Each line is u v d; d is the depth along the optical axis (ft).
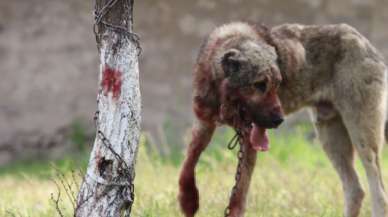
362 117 39.96
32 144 73.36
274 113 35.68
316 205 42.39
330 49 40.06
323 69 40.06
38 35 77.97
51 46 77.56
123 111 31.09
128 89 31.22
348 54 40.04
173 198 41.81
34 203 44.42
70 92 75.87
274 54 36.29
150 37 76.84
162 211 39.81
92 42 77.61
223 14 77.30
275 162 53.47
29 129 74.08
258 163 53.47
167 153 63.67
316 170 51.34
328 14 77.25
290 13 77.20
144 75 75.61
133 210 39.11
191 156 37.70
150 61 76.07
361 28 76.84
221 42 37.01
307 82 39.73
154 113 73.87
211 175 47.75
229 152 52.34
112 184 30.86
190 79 75.61
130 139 31.19
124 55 31.22
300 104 40.19
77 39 77.71
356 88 39.83
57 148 72.84
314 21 77.15
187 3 77.56
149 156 58.23
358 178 41.04
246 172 36.86
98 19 31.27
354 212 40.57
